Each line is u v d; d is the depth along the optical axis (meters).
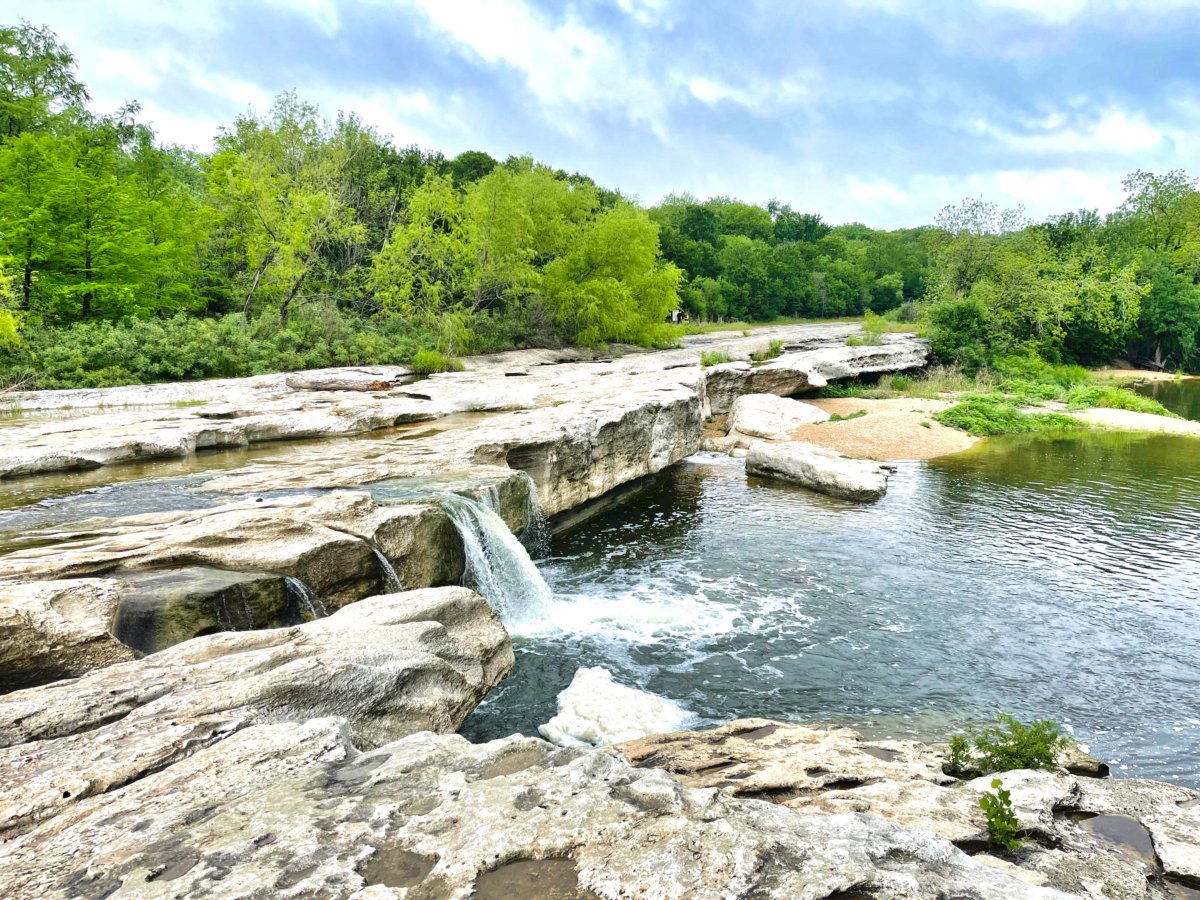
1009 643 10.80
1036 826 5.18
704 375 27.89
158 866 3.37
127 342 23.12
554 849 3.47
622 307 39.22
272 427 16.45
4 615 5.96
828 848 3.62
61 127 34.00
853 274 102.44
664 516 17.52
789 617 11.77
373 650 6.57
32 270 25.94
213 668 5.80
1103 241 68.06
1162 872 4.79
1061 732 8.36
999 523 16.84
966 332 42.41
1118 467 22.59
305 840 3.56
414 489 11.94
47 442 13.81
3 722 4.70
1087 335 52.16
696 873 3.27
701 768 6.73
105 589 7.15
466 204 35.44
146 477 12.71
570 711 8.45
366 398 20.86
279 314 29.97
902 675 9.83
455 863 3.34
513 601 11.92
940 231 51.34
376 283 34.16
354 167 42.69
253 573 8.19
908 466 22.73
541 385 24.64
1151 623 11.45
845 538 15.82
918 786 5.88
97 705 5.07
